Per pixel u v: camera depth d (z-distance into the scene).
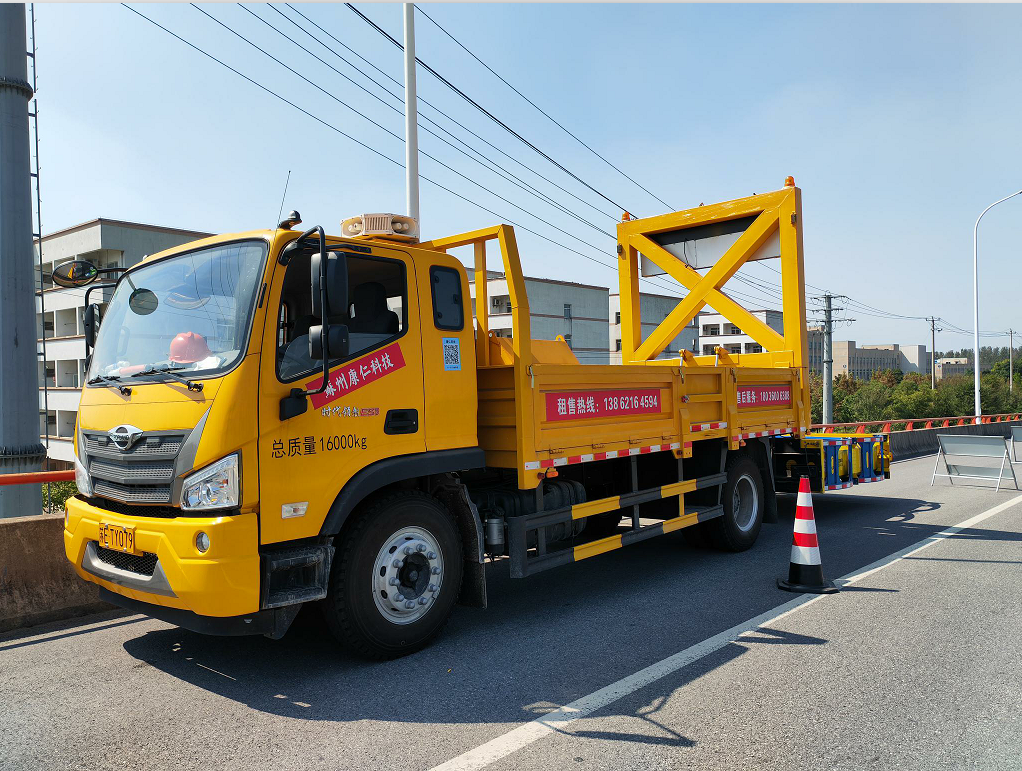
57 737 3.55
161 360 4.32
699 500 7.36
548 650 4.74
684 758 3.24
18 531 5.44
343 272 4.00
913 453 18.94
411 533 4.72
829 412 43.56
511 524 5.18
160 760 3.30
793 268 8.60
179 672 4.43
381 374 4.58
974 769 3.11
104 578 4.34
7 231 7.41
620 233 10.27
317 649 4.84
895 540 8.15
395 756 3.30
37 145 8.19
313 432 4.18
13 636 5.16
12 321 7.41
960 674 4.18
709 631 5.07
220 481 3.82
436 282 5.04
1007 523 9.07
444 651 4.76
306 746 3.42
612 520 6.72
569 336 53.41
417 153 11.65
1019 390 65.94
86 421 4.73
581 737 3.46
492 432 5.42
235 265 4.26
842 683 4.07
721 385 7.49
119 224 39.00
